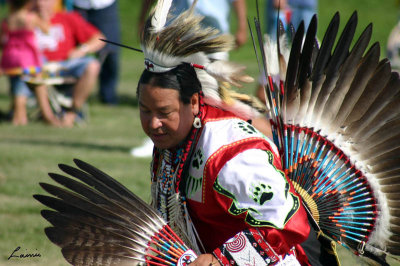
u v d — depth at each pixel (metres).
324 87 9.19
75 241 8.90
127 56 55.62
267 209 8.01
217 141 8.38
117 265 8.87
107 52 33.78
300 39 8.95
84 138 26.62
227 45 8.44
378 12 67.12
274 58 9.45
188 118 8.42
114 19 33.94
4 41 29.59
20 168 20.48
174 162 8.71
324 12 66.44
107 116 32.44
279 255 8.30
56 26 29.80
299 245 8.79
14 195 17.84
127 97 38.25
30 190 18.25
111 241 8.85
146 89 8.22
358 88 9.18
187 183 8.59
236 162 8.15
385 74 9.12
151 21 8.35
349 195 9.31
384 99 9.16
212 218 8.56
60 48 29.91
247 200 8.08
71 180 8.98
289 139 9.25
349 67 9.16
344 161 9.29
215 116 8.69
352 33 9.07
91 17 33.34
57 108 30.27
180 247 8.75
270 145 8.59
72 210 8.89
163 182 8.95
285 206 8.04
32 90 29.58
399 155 9.20
